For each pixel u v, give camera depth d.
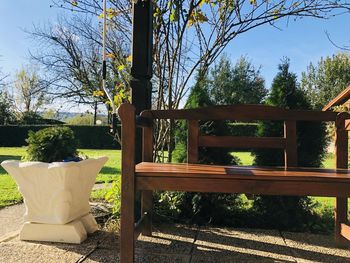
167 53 3.59
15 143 19.02
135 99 2.80
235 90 20.22
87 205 2.82
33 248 2.41
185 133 3.41
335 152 2.57
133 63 2.82
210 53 3.80
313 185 1.84
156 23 3.44
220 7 3.73
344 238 2.53
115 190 3.12
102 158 2.89
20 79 21.89
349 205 3.99
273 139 2.68
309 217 3.18
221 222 3.17
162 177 1.91
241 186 1.88
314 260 2.27
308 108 3.35
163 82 3.64
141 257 2.27
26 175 2.53
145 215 2.65
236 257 2.31
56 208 2.54
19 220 3.46
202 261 2.22
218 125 3.29
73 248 2.43
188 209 3.20
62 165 2.46
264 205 3.16
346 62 20.11
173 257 2.29
